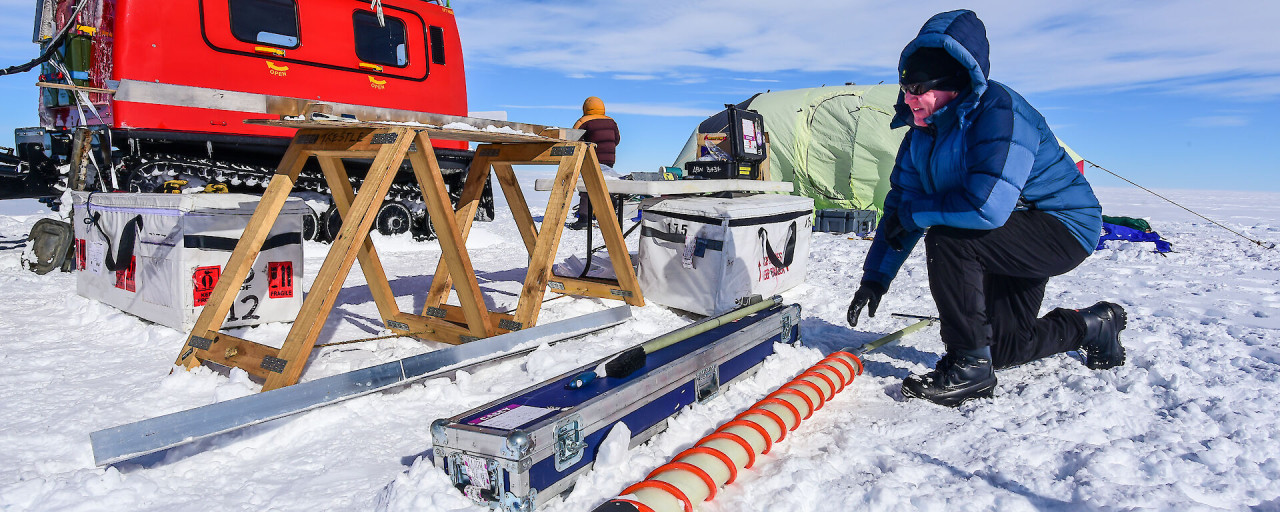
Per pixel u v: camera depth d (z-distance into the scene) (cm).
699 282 410
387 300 368
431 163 303
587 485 192
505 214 1370
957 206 244
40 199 696
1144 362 311
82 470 197
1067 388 276
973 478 194
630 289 432
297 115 274
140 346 344
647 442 222
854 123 1210
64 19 651
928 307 458
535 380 291
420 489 181
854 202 1213
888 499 180
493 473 176
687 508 171
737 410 251
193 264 355
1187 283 593
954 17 236
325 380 244
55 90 665
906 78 246
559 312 432
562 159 369
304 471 206
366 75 761
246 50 673
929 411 255
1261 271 680
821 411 257
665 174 982
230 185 745
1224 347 347
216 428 214
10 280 527
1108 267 698
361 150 294
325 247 784
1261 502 183
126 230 390
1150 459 206
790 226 485
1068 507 180
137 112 620
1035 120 248
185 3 635
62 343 349
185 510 182
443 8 835
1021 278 284
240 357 278
